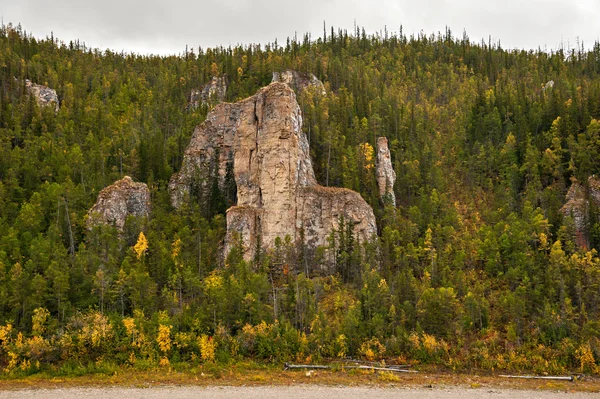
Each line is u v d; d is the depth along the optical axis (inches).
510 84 6993.1
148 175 5049.2
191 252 4097.0
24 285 3243.1
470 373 2997.0
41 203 4311.0
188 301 3646.7
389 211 4493.1
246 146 4626.0
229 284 3371.1
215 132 5093.5
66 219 4249.5
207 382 2780.5
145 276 3508.9
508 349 3142.2
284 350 3134.8
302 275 3668.8
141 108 6894.7
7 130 5487.2
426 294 3341.5
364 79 6963.6
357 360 3144.7
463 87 7175.2
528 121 5497.1
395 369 3029.0
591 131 4709.6
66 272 3511.3
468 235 4192.9
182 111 7135.8
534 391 2699.3
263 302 3580.2
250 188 4510.3
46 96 6899.6
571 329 3152.1
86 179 4916.3
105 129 6008.9
